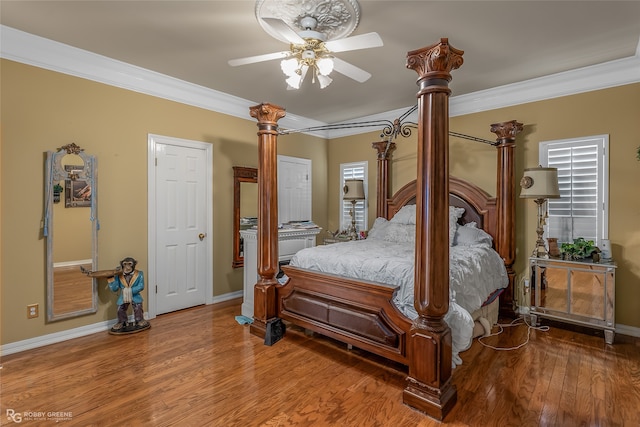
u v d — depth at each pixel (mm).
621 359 2699
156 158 3752
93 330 3289
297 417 1986
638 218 3195
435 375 2006
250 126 4688
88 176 3213
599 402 2107
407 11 2357
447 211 2021
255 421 1947
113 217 3428
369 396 2205
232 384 2342
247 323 3574
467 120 4273
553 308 3312
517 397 2176
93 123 3262
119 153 3453
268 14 2395
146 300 3682
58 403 2107
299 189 5492
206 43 2902
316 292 2939
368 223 5465
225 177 4422
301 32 2156
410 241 3857
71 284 3131
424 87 2031
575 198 3533
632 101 3209
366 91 4105
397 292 2479
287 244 3971
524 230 3865
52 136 3018
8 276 2811
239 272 4641
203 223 4227
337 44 2197
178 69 3494
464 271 2744
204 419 1960
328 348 2949
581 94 3480
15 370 2525
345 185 5141
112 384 2334
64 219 3082
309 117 5375
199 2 2281
